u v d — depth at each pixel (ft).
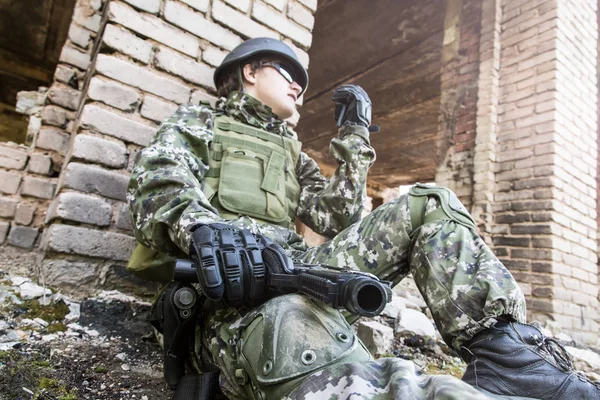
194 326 3.10
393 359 2.09
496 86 12.94
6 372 3.05
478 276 2.76
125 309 4.51
